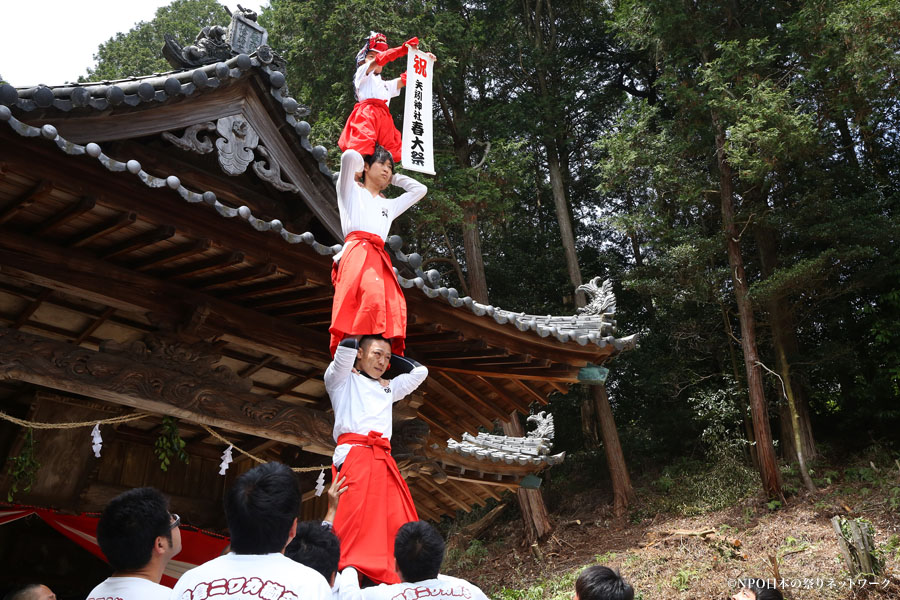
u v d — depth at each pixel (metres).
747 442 18.05
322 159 5.61
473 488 8.82
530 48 23.36
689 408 21.25
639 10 18.11
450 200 17.36
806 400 19.02
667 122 18.83
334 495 3.53
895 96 16.72
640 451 21.91
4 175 3.91
